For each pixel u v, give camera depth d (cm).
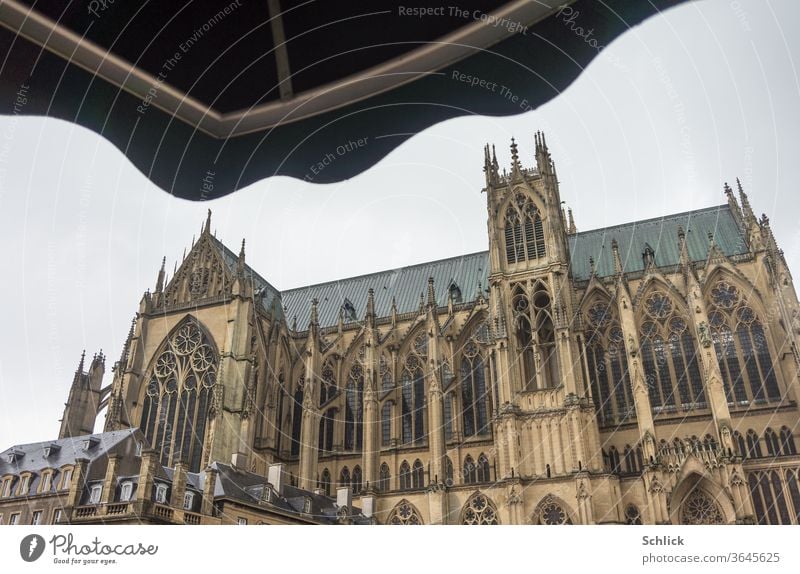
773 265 8544
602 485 7788
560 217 10019
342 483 10050
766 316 8750
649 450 7981
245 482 7969
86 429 10062
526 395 8606
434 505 8525
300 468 9831
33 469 7831
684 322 9212
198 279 10825
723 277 9300
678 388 8888
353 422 10625
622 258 10569
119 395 9631
